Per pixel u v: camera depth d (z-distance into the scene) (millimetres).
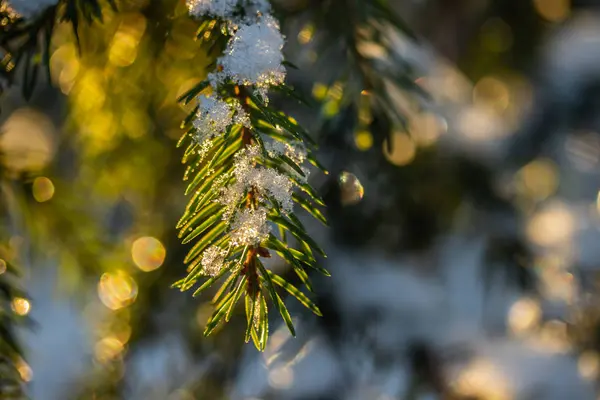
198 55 593
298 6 580
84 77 668
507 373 876
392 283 872
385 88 580
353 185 611
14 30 479
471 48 1222
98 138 736
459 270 940
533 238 996
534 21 1175
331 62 615
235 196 442
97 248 728
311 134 661
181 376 818
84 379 859
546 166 1145
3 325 511
